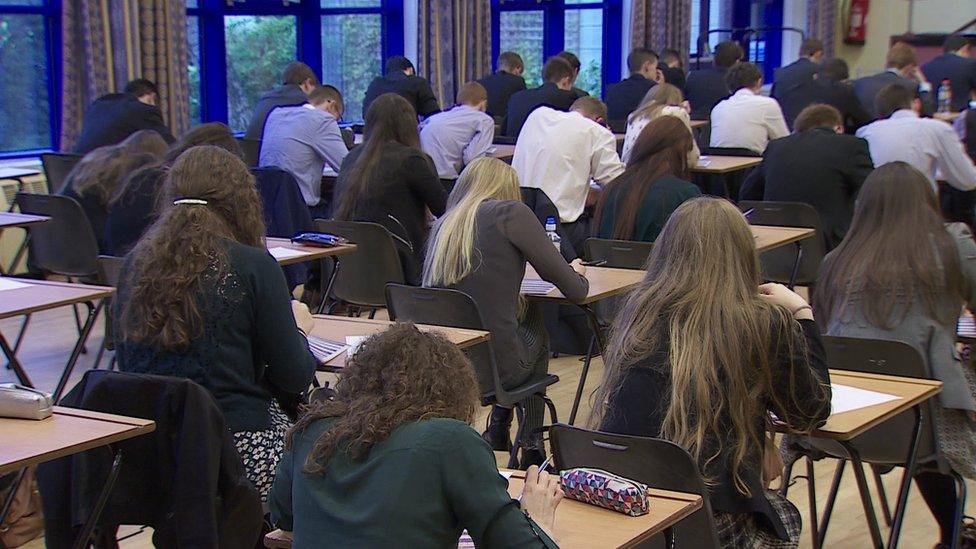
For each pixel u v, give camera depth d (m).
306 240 4.76
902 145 6.23
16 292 3.84
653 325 2.56
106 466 2.65
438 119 7.16
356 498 1.92
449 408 1.98
